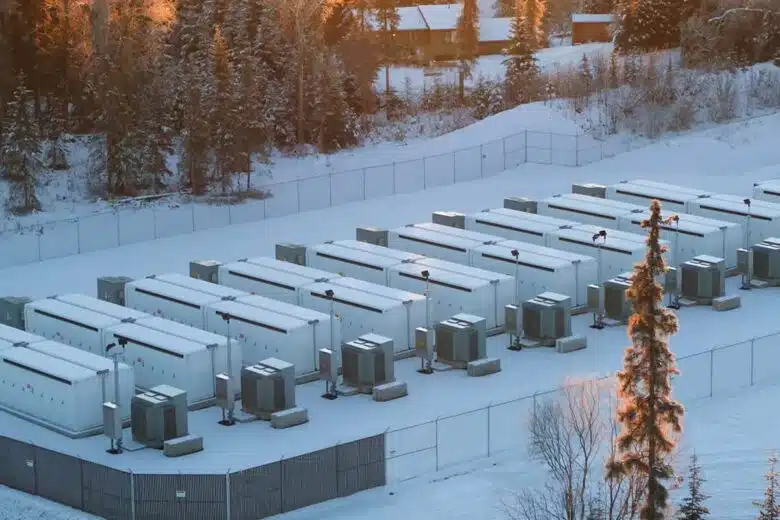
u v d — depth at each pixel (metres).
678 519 43.47
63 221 92.88
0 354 59.59
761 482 49.19
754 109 123.12
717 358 64.00
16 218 99.06
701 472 50.12
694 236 78.75
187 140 106.75
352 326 66.69
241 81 113.75
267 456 53.34
